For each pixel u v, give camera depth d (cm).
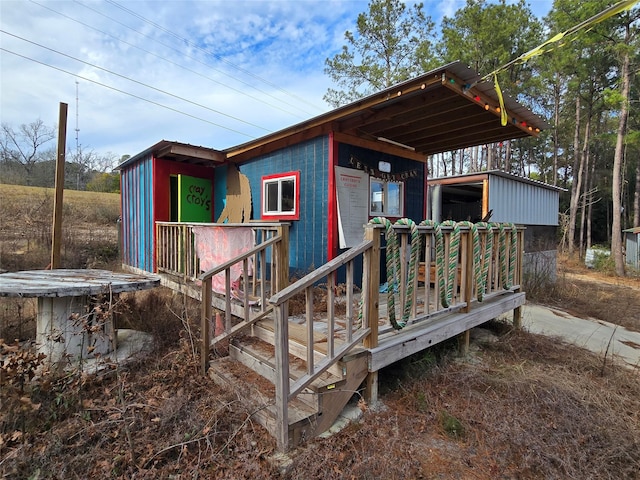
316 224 518
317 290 468
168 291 555
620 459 231
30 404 232
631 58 1418
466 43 1452
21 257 819
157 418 241
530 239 978
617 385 340
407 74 1503
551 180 2592
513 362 384
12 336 398
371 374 278
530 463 221
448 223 340
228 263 324
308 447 226
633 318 724
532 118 457
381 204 577
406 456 224
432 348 383
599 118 2134
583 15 1307
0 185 1466
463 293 372
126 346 381
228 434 235
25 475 202
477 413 275
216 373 310
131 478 200
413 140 564
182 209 688
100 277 392
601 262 1591
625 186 2430
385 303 429
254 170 636
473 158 2280
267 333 325
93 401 265
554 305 786
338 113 433
